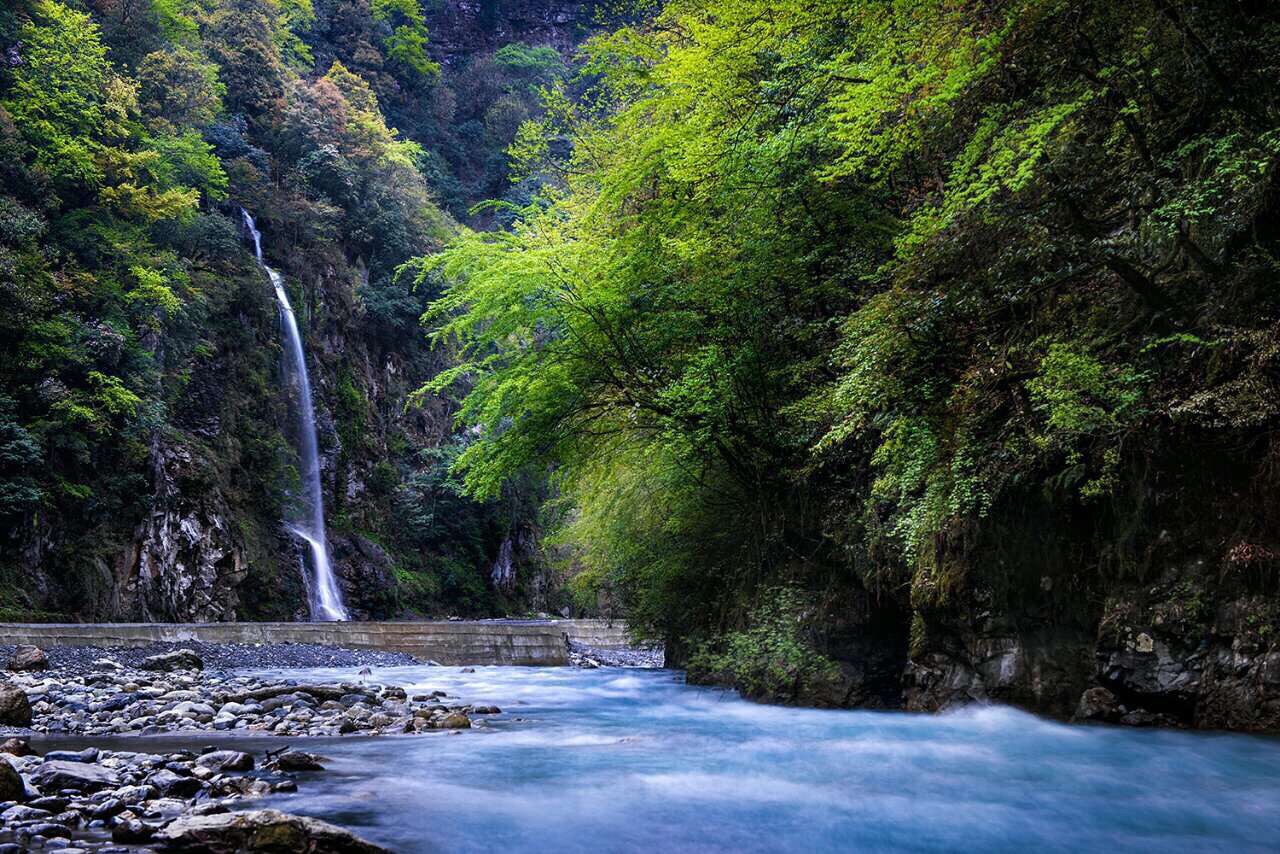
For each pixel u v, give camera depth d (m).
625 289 13.03
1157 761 6.64
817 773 6.62
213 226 43.53
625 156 15.09
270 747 7.99
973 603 9.17
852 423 9.52
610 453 15.52
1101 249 7.76
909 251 9.08
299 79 59.88
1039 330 8.49
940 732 8.37
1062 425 7.64
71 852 4.17
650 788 6.16
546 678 17.64
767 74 12.61
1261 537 7.12
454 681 17.05
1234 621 7.25
